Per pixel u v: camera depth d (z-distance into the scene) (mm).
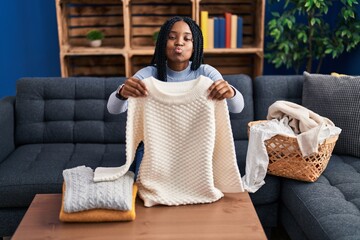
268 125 1703
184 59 1533
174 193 1320
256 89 2215
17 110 2141
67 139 2139
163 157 1295
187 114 1256
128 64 2939
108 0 3084
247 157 1691
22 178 1707
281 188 1741
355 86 1917
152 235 1128
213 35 2930
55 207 1286
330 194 1540
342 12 2592
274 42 2877
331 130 1671
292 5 3176
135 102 1267
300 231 1566
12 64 3281
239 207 1284
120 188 1220
